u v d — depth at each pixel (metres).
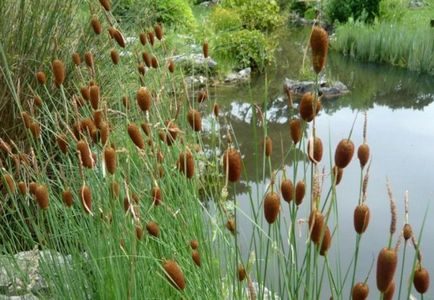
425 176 5.87
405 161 6.33
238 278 1.67
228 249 2.04
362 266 4.19
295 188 1.44
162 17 10.50
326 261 1.47
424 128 7.70
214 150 2.82
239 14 13.70
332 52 13.08
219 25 12.14
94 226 2.27
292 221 1.47
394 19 14.28
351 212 5.02
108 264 2.09
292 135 1.48
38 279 2.40
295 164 1.50
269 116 8.05
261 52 10.80
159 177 2.31
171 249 2.15
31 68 3.62
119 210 2.10
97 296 2.18
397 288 4.03
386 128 7.70
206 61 2.94
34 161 2.11
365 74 11.08
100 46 3.97
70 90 3.72
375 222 4.88
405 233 1.29
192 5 17.77
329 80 9.73
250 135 7.06
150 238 2.31
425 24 13.24
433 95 9.62
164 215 2.32
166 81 3.75
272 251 1.78
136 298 1.85
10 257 2.47
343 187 5.56
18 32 3.65
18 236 3.09
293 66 11.38
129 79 4.02
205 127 6.62
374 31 12.64
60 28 3.85
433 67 11.03
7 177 2.06
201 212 2.35
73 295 2.10
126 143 2.96
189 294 2.00
